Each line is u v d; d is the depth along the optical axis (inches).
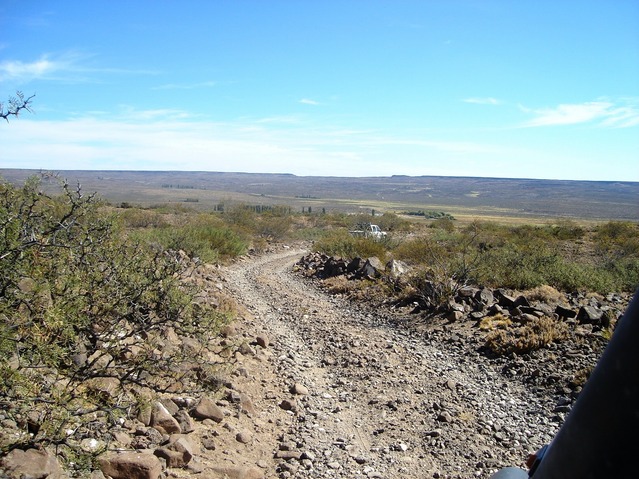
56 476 136.2
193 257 633.0
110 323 184.5
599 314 392.8
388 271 665.6
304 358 359.6
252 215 1720.0
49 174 169.9
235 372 291.0
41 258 164.4
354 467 204.2
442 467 210.1
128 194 7431.1
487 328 411.8
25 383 133.2
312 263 883.4
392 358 362.9
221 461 188.1
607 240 1314.0
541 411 272.1
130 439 177.3
